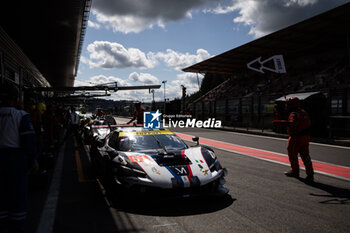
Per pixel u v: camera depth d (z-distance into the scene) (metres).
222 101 23.78
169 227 3.01
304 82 24.25
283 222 3.18
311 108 13.07
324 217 3.35
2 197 2.35
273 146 10.59
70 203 3.82
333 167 6.65
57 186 4.70
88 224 3.09
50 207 3.65
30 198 4.04
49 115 6.97
